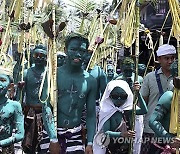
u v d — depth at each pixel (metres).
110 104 4.75
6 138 4.44
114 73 7.95
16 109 4.50
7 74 4.42
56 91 4.49
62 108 4.58
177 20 4.32
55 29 4.57
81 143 4.67
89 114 4.68
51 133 4.42
